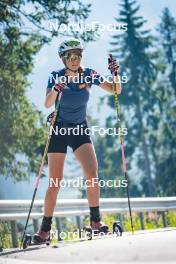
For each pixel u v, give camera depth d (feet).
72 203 98.78
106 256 50.67
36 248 69.51
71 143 74.49
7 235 112.06
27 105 207.10
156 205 119.75
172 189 488.85
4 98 203.82
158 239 57.26
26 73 207.62
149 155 514.68
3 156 202.69
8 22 204.85
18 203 90.53
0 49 204.44
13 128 202.69
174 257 45.27
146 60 520.42
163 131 510.17
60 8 205.87
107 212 105.19
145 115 514.68
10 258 59.88
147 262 44.65
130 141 513.04
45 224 73.61
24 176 206.69
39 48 207.62
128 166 516.73
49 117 74.54
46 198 73.92
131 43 522.06
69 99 72.95
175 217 136.77
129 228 125.39
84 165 74.28
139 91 515.50
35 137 205.98
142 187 510.17
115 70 77.46
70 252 56.54
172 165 495.82
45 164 206.28
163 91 519.19
